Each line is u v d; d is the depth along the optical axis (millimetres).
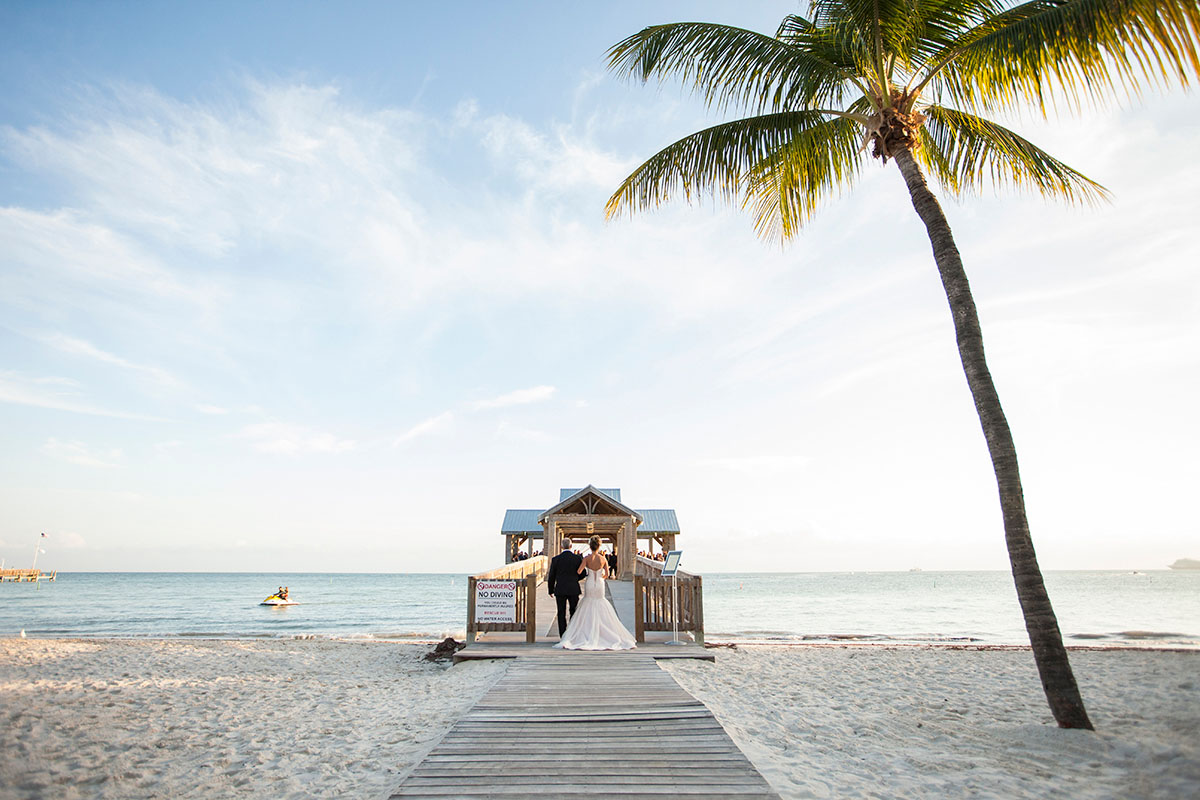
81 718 7223
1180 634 20266
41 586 85375
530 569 19328
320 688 9742
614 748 4559
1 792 4781
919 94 8164
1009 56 6891
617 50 9164
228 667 12258
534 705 5836
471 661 9711
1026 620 6754
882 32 8188
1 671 10953
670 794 3703
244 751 5973
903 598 50594
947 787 4770
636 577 11219
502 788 3805
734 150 9008
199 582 121625
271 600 44406
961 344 7246
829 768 5219
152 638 19672
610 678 7184
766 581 117625
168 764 5590
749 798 3648
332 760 5617
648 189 9500
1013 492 6859
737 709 7395
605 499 23797
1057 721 6441
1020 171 9164
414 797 3670
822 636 20828
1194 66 5141
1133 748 5430
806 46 8867
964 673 11414
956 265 7434
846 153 8992
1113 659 11336
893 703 8492
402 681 10305
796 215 9469
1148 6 5285
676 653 9812
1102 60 6051
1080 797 4535
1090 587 71812
